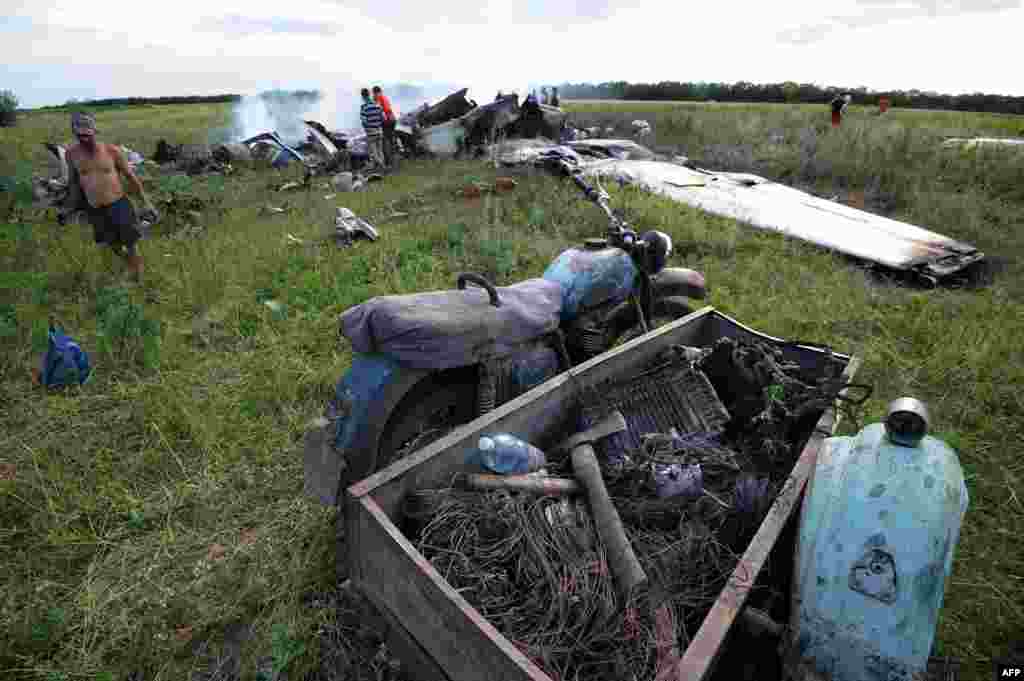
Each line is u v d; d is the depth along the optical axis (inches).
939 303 235.0
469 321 112.0
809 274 259.4
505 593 83.9
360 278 248.7
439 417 122.5
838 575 78.6
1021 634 104.7
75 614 104.8
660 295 176.7
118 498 130.8
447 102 663.1
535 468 103.0
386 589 84.6
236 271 251.1
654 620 77.3
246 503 129.8
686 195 376.2
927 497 78.8
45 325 207.3
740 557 87.7
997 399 169.3
